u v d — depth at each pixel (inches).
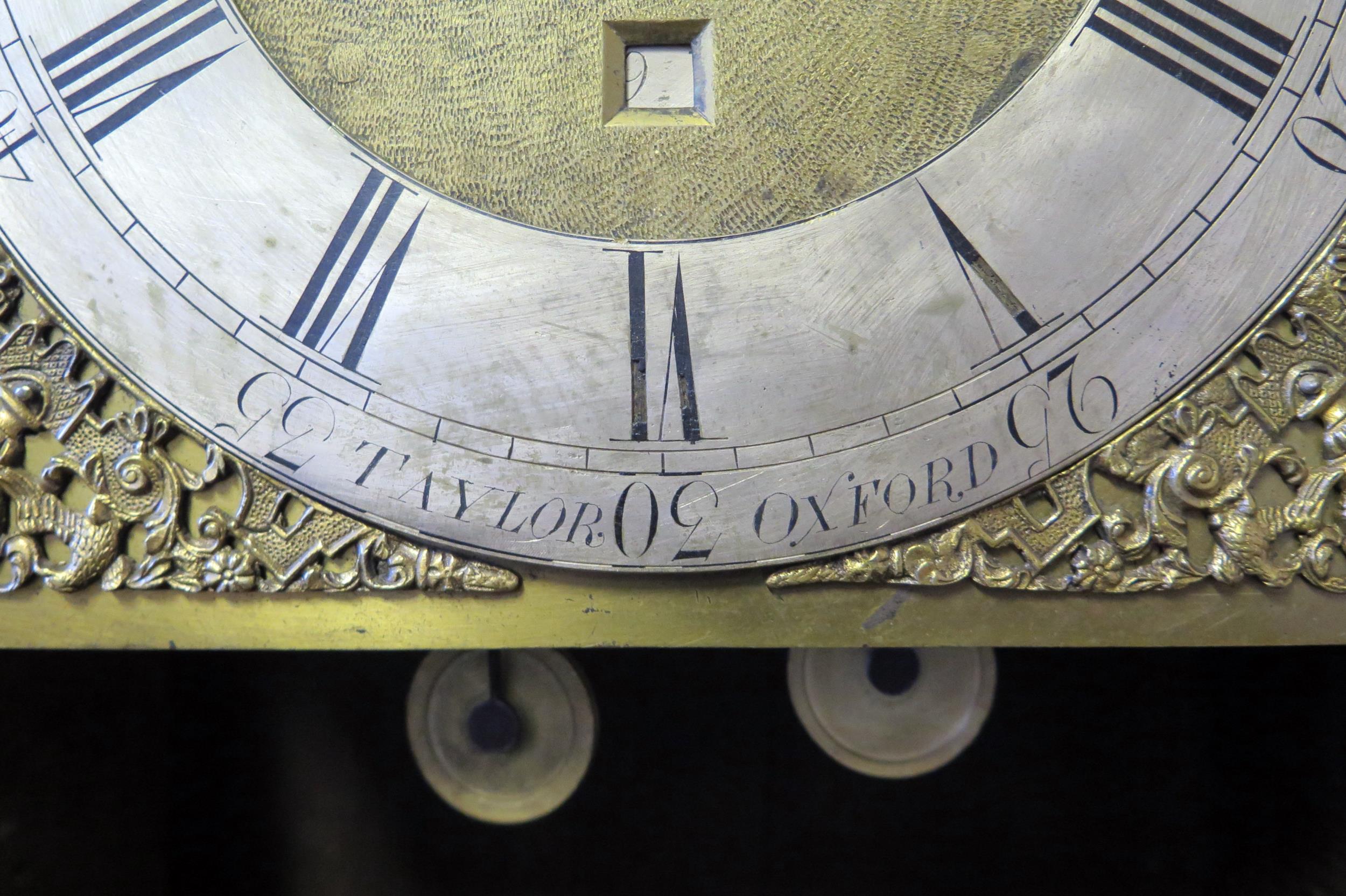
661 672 16.5
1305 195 14.3
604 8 14.5
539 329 14.2
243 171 14.2
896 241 14.2
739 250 14.3
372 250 14.2
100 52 14.3
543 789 16.1
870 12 14.5
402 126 14.4
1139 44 14.3
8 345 14.3
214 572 14.3
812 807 16.5
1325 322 14.3
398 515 14.2
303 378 14.2
